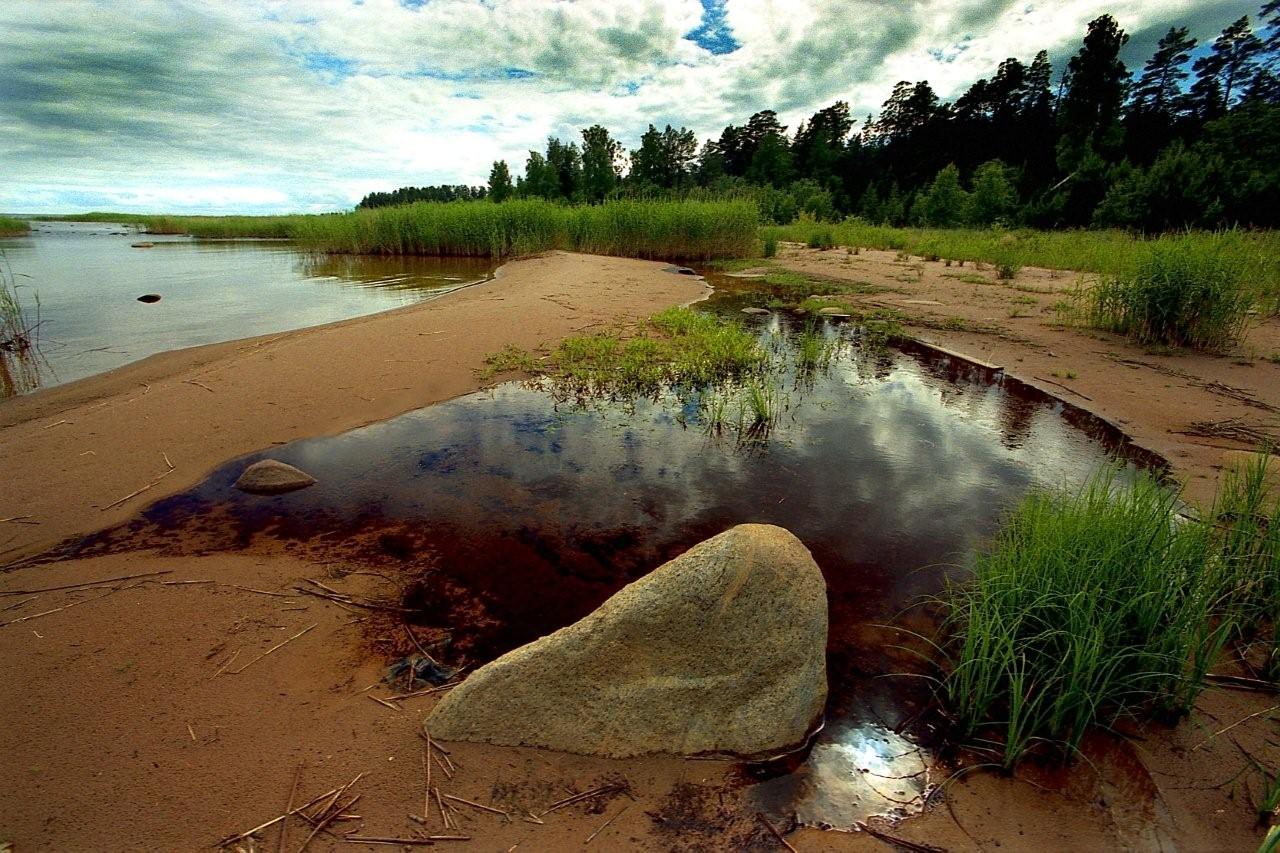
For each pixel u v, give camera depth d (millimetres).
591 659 2141
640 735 2115
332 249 20516
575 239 18391
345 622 2725
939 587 3076
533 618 2805
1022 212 31344
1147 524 2811
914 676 2520
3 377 6352
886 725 2281
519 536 3479
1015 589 2562
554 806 1916
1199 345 7211
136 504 3707
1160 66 46062
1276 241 10039
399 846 1770
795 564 2283
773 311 9812
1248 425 4922
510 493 3961
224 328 8766
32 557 3148
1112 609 2512
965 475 4270
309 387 5594
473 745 2094
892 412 5461
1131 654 2266
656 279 12555
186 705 2217
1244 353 6938
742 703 2154
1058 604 2533
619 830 1853
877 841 1854
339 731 2137
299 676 2389
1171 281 7227
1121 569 2588
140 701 2229
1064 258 14258
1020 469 4348
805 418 5320
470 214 19047
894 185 45500
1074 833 1882
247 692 2289
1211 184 21750
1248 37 42219
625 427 5082
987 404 5633
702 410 5461
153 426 4746
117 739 2068
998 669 2395
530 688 2127
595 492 4000
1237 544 2951
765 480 4199
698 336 7449
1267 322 8258
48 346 7668
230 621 2686
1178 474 4145
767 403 5492
